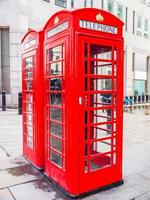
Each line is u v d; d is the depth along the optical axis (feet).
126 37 87.20
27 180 14.92
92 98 15.03
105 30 13.14
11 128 32.50
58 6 64.80
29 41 17.63
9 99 58.85
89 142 13.05
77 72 12.25
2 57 59.72
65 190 13.04
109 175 13.82
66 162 12.81
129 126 36.37
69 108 12.45
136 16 92.07
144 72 99.81
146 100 92.79
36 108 16.40
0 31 58.80
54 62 13.88
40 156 16.28
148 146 23.66
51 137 14.80
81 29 12.26
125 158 19.57
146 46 99.14
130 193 13.30
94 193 13.20
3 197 12.71
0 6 56.54
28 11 58.34
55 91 13.78
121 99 14.16
